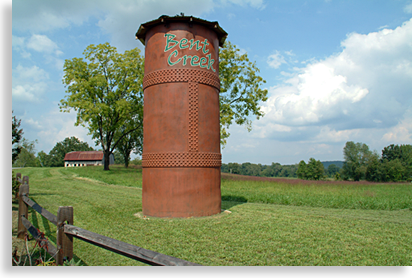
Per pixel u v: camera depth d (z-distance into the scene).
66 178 24.19
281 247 5.70
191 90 8.89
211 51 9.48
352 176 81.88
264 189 17.88
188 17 8.90
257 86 28.94
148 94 9.36
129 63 35.53
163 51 9.09
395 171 73.69
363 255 5.28
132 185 19.94
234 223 7.77
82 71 34.69
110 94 35.06
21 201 6.45
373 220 8.43
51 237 6.40
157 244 5.85
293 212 9.73
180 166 8.60
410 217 9.15
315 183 22.00
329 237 6.45
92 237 3.31
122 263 4.75
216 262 4.86
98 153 86.75
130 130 38.94
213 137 9.28
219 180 9.51
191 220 8.11
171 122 8.79
